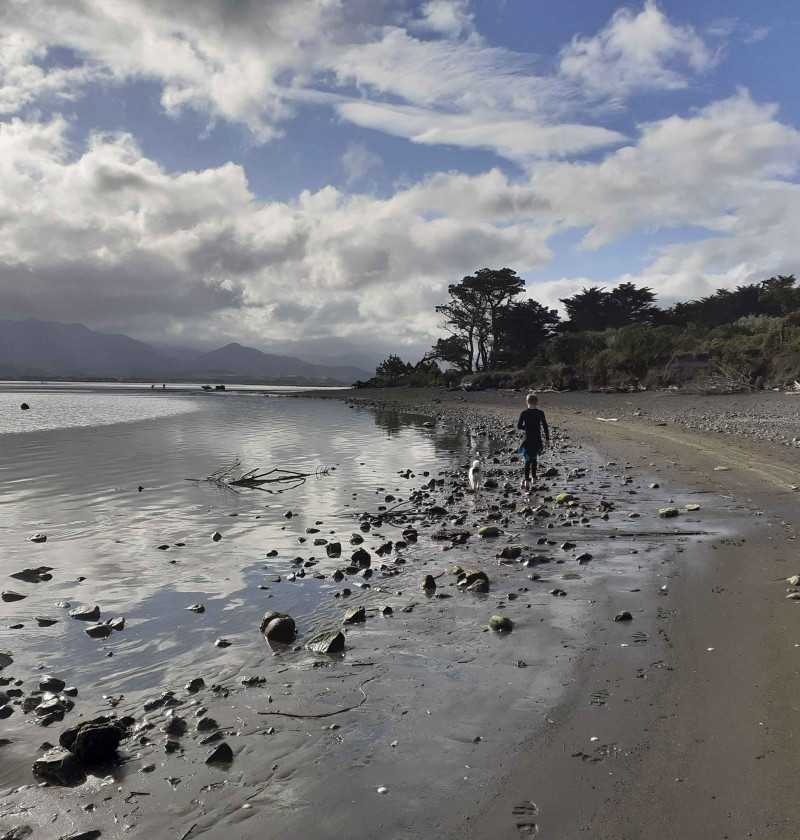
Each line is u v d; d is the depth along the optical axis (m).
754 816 3.02
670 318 63.84
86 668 5.04
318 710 4.29
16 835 3.07
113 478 15.05
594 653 5.05
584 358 46.56
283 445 22.06
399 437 24.80
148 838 3.05
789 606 5.79
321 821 3.14
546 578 7.13
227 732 4.03
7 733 4.07
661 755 3.59
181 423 31.84
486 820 3.11
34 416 36.38
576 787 3.34
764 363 35.25
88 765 3.68
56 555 8.44
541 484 13.52
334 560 8.13
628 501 11.42
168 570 7.75
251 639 5.59
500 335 71.00
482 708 4.24
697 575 6.96
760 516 9.67
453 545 8.82
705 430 21.30
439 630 5.68
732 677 4.48
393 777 3.50
